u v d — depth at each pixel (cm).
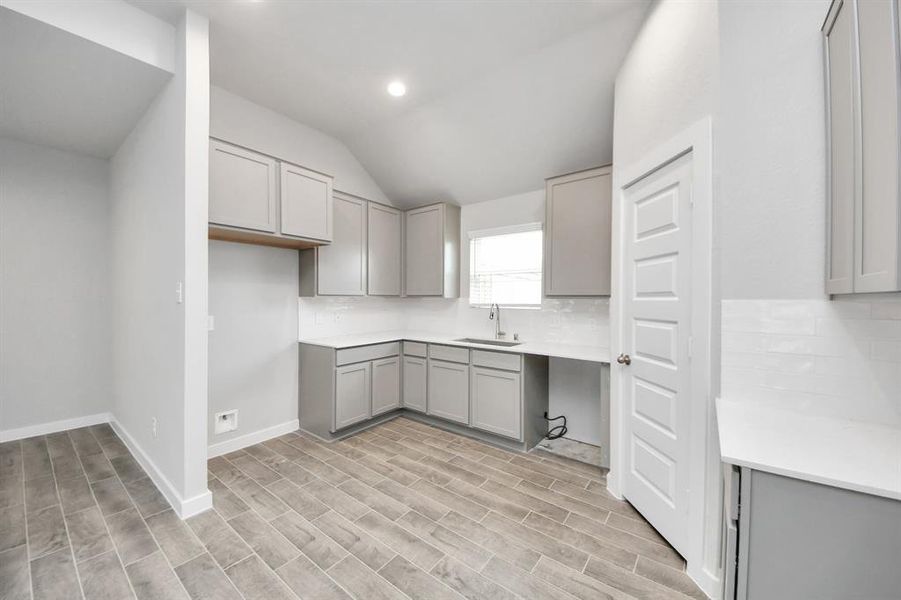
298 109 298
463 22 204
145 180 242
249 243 296
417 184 378
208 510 200
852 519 87
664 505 176
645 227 193
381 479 240
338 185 355
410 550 172
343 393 304
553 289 289
